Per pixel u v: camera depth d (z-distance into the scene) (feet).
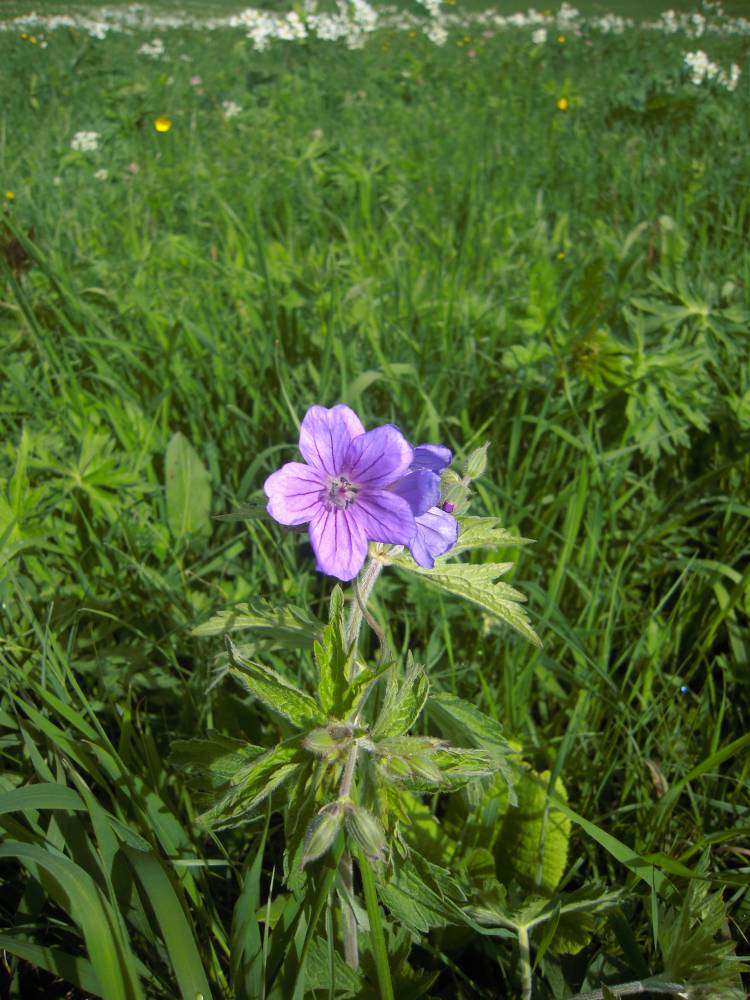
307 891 0.63
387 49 5.79
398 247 2.05
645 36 6.42
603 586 1.13
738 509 1.17
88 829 0.79
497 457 1.34
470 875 0.81
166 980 0.68
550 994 0.77
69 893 0.56
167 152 3.04
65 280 1.66
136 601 1.08
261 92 4.22
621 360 1.36
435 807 0.92
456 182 2.74
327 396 1.37
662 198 2.56
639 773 0.91
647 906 0.78
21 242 1.54
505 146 3.26
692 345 1.49
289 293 1.66
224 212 2.29
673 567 1.16
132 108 3.72
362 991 0.69
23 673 0.85
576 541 1.21
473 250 2.08
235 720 0.94
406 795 0.86
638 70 4.80
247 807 0.61
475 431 1.40
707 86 3.74
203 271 1.94
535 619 1.05
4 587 0.98
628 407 1.33
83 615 1.02
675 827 0.88
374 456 0.59
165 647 1.02
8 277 1.38
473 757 0.61
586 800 0.90
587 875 0.87
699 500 1.24
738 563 1.21
